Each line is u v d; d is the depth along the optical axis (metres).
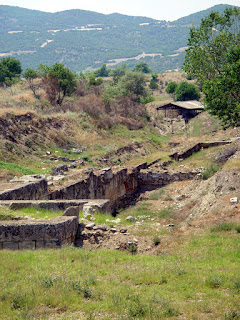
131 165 34.78
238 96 27.28
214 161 33.53
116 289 8.76
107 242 13.66
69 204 16.50
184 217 19.33
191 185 28.55
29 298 8.16
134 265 11.02
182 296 8.34
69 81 53.91
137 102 77.88
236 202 16.36
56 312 7.68
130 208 27.30
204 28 36.41
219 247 12.15
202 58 36.06
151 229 15.27
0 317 7.30
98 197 26.62
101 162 39.66
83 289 8.63
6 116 37.75
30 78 58.03
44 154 37.16
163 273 9.97
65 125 45.19
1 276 9.60
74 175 25.09
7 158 32.81
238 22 35.91
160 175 33.16
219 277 9.20
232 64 26.77
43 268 10.31
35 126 40.69
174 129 69.31
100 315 7.45
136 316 7.27
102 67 172.50
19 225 12.55
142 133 58.28
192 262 11.09
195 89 94.69
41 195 20.44
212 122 61.34
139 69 186.50
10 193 17.36
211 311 7.45
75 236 13.77
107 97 63.12
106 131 51.84
